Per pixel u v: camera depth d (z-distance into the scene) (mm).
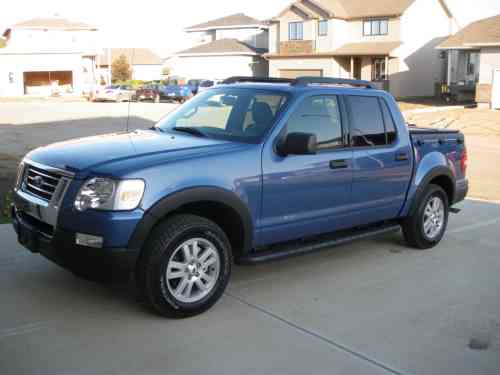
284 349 4305
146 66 76688
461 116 27297
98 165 4508
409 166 6531
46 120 25625
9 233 6992
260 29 58125
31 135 19391
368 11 43469
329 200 5703
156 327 4594
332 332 4621
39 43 63750
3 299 5062
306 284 5699
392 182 6348
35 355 4094
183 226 4621
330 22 43750
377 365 4105
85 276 4523
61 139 18344
